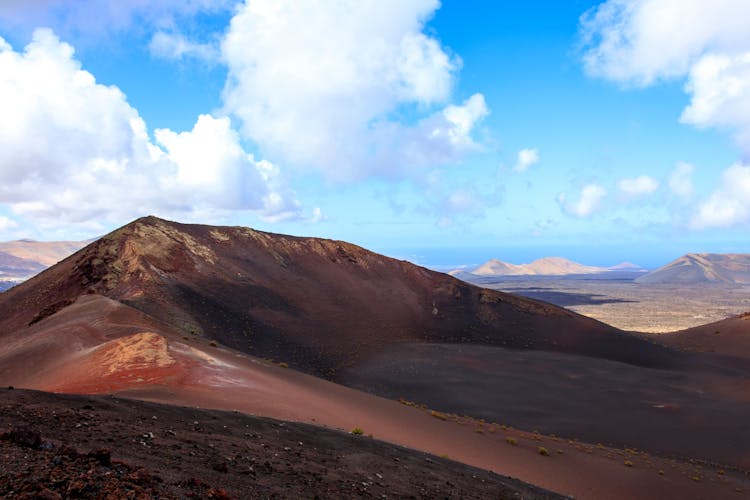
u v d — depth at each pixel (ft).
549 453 96.73
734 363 317.83
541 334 351.05
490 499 47.16
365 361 248.52
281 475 33.47
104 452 23.48
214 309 235.20
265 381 89.61
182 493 22.41
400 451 58.90
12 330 186.50
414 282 413.39
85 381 74.33
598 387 233.76
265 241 380.78
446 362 262.67
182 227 333.83
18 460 20.51
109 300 155.63
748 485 104.78
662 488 86.69
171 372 79.00
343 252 419.54
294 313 288.51
